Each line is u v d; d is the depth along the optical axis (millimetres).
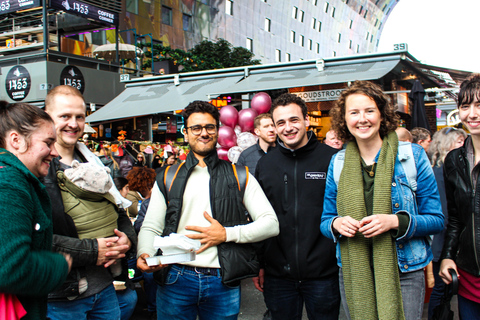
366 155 2221
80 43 16031
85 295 2100
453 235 2369
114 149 8164
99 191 2076
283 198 2684
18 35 13039
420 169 2102
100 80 13727
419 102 7145
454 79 10188
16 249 1339
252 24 34906
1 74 12773
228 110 6746
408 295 2047
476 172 2227
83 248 1962
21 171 1492
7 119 1579
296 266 2600
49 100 2264
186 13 28000
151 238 2381
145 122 13008
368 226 1896
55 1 12297
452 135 3525
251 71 8852
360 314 2029
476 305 2285
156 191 2496
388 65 7613
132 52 16859
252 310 4199
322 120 11922
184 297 2332
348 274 2160
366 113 2088
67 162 2301
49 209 1668
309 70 8266
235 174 2443
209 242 2254
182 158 8016
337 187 2260
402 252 2043
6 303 1389
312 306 2621
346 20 50938
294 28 40906
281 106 2660
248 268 2344
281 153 2791
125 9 23359
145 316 4059
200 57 22344
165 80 9805
